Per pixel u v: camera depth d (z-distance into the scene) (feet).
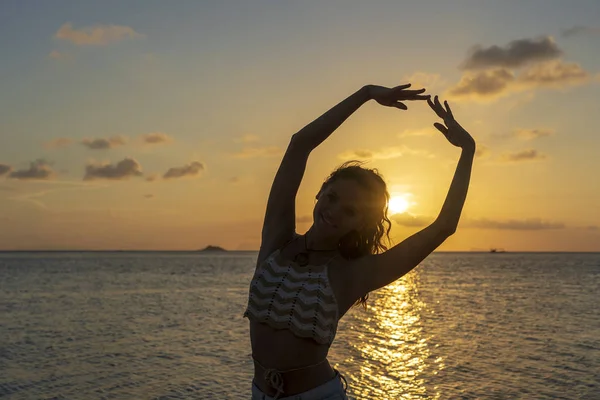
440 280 236.63
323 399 9.12
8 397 47.80
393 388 51.01
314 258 9.45
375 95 10.06
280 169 10.25
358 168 9.48
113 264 408.87
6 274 256.52
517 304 130.52
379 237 9.71
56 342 74.74
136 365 60.08
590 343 75.46
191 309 115.44
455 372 57.31
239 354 66.33
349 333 84.43
